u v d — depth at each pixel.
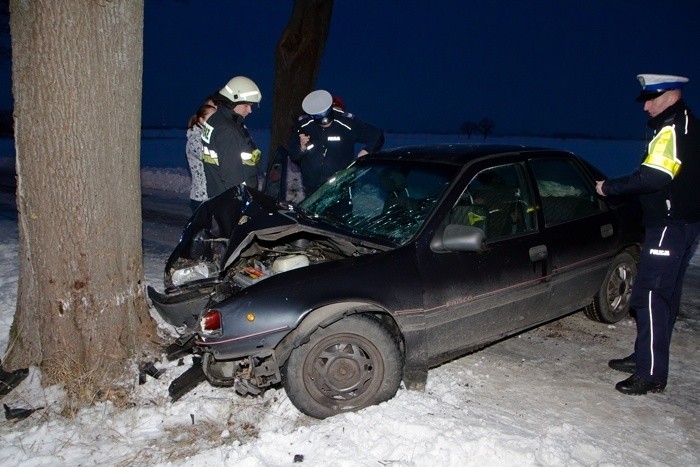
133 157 3.85
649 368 3.77
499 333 3.95
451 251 3.63
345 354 3.35
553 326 4.96
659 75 3.47
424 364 3.57
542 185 4.32
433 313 3.51
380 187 4.22
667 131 3.47
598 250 4.45
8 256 6.88
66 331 3.68
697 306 5.57
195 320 3.88
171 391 3.53
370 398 3.42
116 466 2.97
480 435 3.19
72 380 3.57
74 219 3.59
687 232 3.63
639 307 3.81
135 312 3.96
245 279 3.78
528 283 3.95
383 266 3.43
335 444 3.08
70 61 3.42
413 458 2.97
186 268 4.05
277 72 10.68
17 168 3.59
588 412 3.57
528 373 4.09
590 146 36.06
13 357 3.81
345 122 6.11
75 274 3.65
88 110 3.53
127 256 3.90
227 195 4.32
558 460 3.01
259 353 3.21
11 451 3.09
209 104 5.14
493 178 4.07
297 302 3.22
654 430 3.38
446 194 3.76
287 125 10.73
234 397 3.60
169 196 13.38
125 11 3.59
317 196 4.54
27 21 3.35
